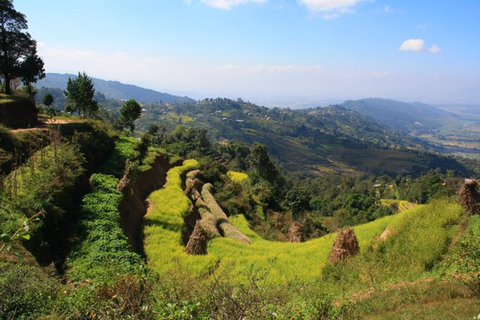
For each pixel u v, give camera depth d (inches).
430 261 560.1
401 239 669.3
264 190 1910.7
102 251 608.4
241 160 3796.8
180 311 220.4
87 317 295.6
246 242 1060.5
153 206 1071.6
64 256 589.0
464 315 338.3
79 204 751.7
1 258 421.7
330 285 573.0
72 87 2239.2
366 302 444.5
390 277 540.4
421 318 357.4
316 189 4165.8
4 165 741.9
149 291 309.7
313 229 1557.6
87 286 344.2
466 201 693.9
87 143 1045.8
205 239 865.5
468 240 444.5
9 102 1243.2
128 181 936.9
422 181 3090.6
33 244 518.0
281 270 728.3
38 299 333.1
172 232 910.4
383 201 3186.5
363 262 621.0
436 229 655.1
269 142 7775.6
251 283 299.7
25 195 599.5
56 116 1925.4
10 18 1518.2
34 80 1716.3
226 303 250.4
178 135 3592.5
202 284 375.6
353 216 2256.4
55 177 711.1
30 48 1633.9
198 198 1371.8
